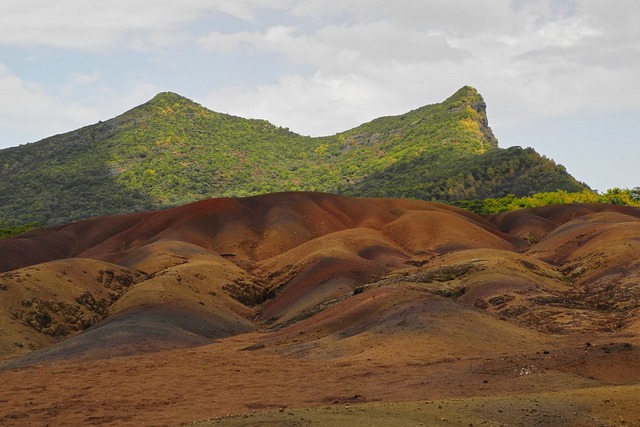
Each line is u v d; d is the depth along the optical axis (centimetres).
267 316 9062
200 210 15075
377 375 4231
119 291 9250
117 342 6334
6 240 14425
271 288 10212
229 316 8469
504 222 16350
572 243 10312
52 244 14700
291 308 8906
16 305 7738
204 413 3606
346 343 5306
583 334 5466
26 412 3841
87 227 15675
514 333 5356
